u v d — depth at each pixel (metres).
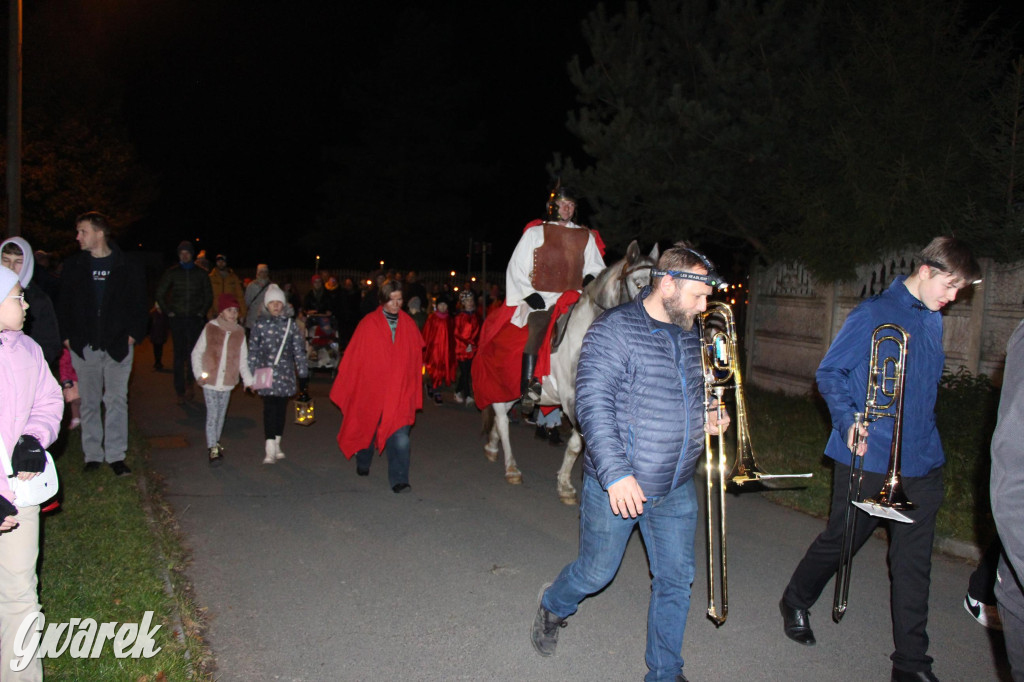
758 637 4.46
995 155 8.55
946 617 4.73
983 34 10.15
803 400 11.22
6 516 2.96
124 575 4.79
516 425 10.80
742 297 14.85
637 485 3.16
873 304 3.90
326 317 14.75
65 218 27.14
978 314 8.80
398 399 7.14
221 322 8.00
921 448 3.79
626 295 5.84
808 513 6.72
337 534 6.04
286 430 9.91
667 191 12.37
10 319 3.12
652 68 12.71
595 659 4.20
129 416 10.51
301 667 4.02
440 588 5.06
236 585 5.02
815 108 10.85
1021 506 2.31
